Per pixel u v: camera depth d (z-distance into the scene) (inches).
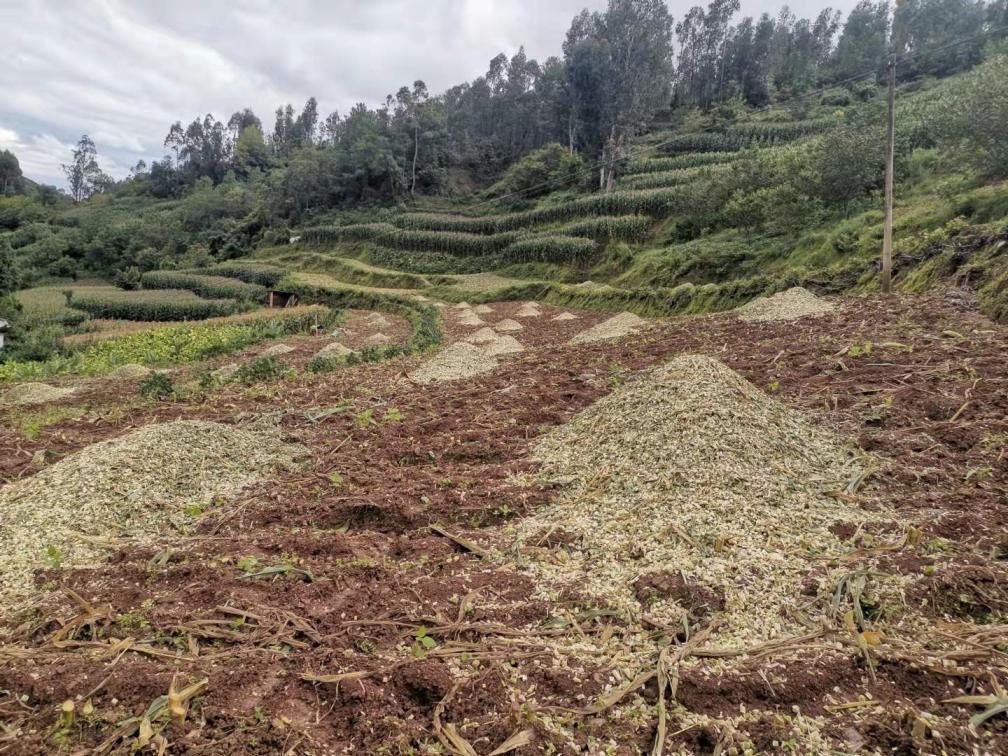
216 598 131.7
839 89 2138.3
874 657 104.4
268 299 1752.0
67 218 3516.2
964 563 127.6
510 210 2180.1
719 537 142.9
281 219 2657.5
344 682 102.8
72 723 92.8
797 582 128.5
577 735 92.9
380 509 180.4
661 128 2536.9
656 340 502.3
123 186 5049.2
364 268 1936.5
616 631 118.3
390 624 121.1
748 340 430.0
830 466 186.2
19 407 489.4
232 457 227.9
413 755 89.2
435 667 105.4
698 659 108.3
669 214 1524.4
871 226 728.3
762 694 99.3
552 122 2650.1
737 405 208.2
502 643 115.3
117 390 557.6
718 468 173.8
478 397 346.3
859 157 839.1
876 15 2701.8
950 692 97.6
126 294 1744.6
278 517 182.5
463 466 226.1
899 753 87.2
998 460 175.2
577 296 1227.2
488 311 1241.4
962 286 457.4
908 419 216.7
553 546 153.9
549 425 265.4
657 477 175.5
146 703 98.0
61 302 1669.5
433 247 1966.0
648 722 95.1
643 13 2292.1
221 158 4284.0
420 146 2775.6
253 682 103.4
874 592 122.2
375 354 618.2
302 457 242.7
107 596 134.3
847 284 625.9
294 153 3841.0
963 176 716.7
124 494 187.3
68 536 166.2
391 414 303.1
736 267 942.4
